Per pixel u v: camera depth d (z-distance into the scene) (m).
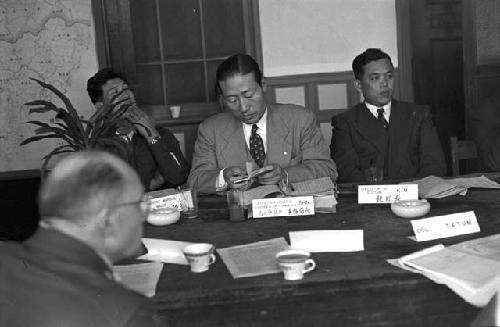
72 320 0.91
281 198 2.10
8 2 4.03
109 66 4.13
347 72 4.46
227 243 1.82
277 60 4.42
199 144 2.71
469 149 3.14
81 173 1.00
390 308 1.46
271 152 2.63
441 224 1.78
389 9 4.46
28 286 0.95
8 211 4.00
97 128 2.85
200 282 1.49
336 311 1.45
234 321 1.42
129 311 0.94
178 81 4.43
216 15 4.38
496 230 1.80
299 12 4.38
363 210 2.11
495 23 4.07
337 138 3.08
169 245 1.76
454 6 4.91
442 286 1.44
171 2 4.34
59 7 4.06
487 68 4.10
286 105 2.74
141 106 4.38
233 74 2.47
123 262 1.68
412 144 3.03
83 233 0.99
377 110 3.07
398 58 4.52
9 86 4.09
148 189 3.08
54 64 4.10
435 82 4.99
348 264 1.56
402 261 1.54
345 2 4.40
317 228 1.92
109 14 4.05
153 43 4.37
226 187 2.47
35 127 4.13
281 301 1.43
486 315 1.20
